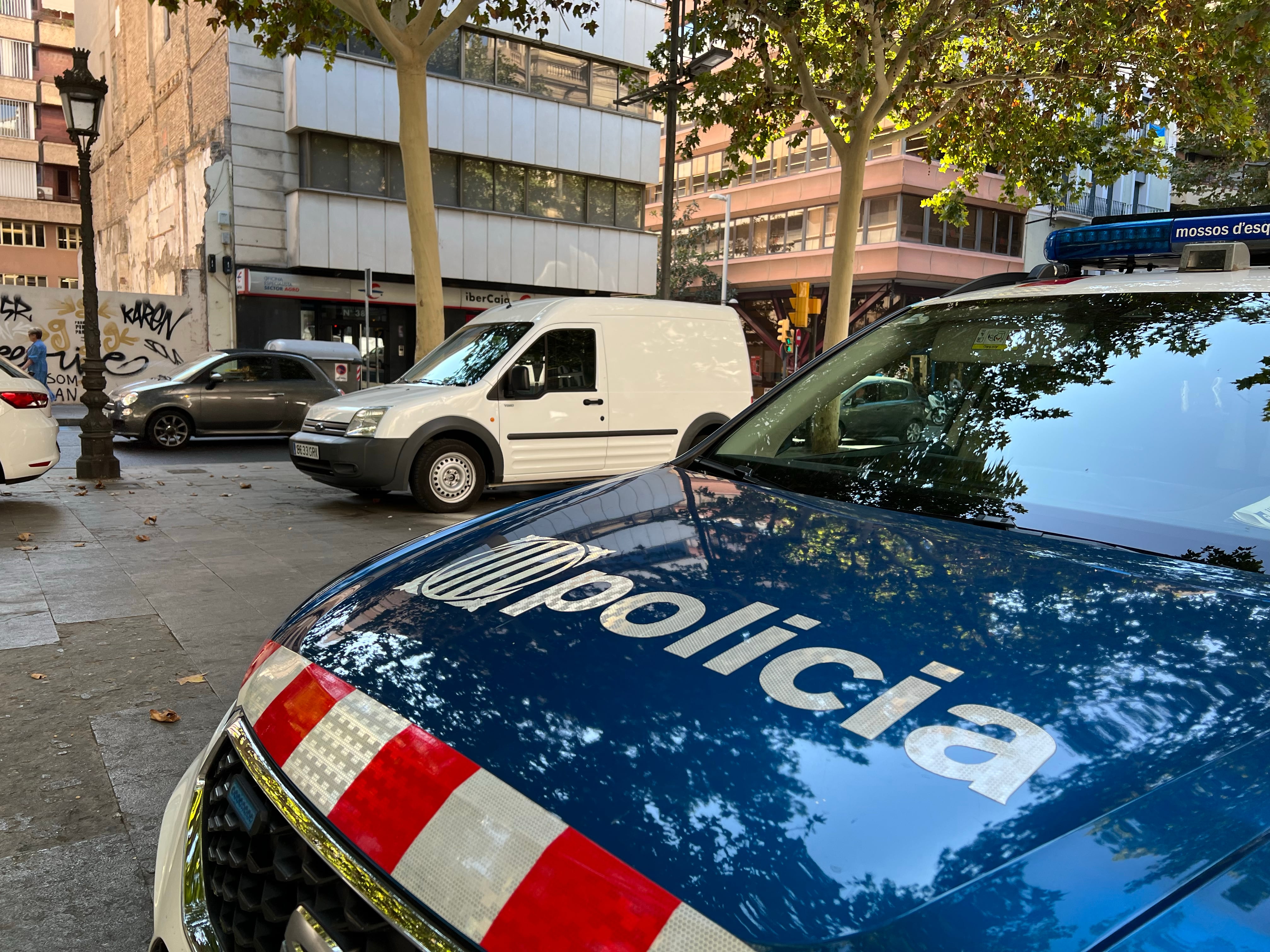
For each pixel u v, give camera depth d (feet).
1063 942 2.31
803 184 111.14
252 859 3.62
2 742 11.19
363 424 27.20
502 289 85.35
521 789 3.08
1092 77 47.50
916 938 2.36
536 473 28.94
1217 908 2.39
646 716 3.32
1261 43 38.24
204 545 22.71
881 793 2.83
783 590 4.25
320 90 71.61
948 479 6.21
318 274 75.41
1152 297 6.77
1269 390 5.63
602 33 85.25
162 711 12.08
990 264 108.58
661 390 30.89
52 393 68.44
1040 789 2.79
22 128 143.43
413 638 4.22
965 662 3.49
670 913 2.56
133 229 105.50
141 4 93.30
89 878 8.36
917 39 43.78
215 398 46.19
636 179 89.76
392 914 2.95
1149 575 4.40
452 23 36.40
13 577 19.06
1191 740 2.98
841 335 47.37
